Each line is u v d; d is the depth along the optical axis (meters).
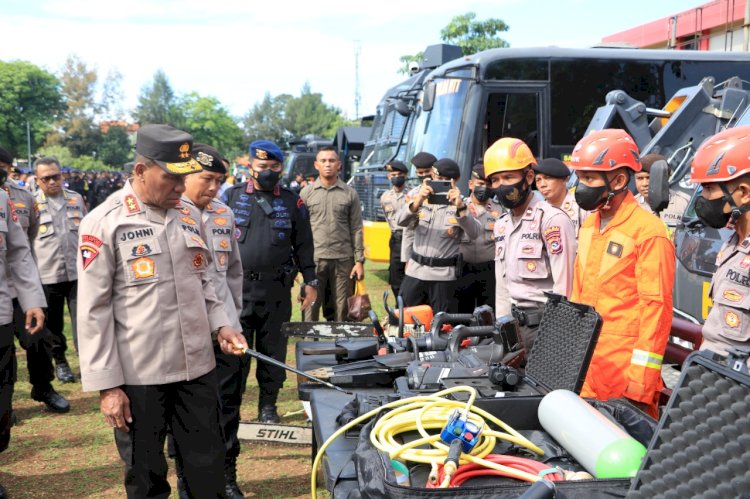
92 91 114.31
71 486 4.05
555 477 1.69
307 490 3.88
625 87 8.62
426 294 5.55
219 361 3.70
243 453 4.47
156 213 2.67
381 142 10.98
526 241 3.38
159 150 2.54
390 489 1.52
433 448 1.85
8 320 3.79
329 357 3.03
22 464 4.39
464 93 8.33
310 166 24.39
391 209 7.48
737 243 2.53
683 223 4.41
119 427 2.61
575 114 8.48
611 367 2.84
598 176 2.76
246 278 4.43
